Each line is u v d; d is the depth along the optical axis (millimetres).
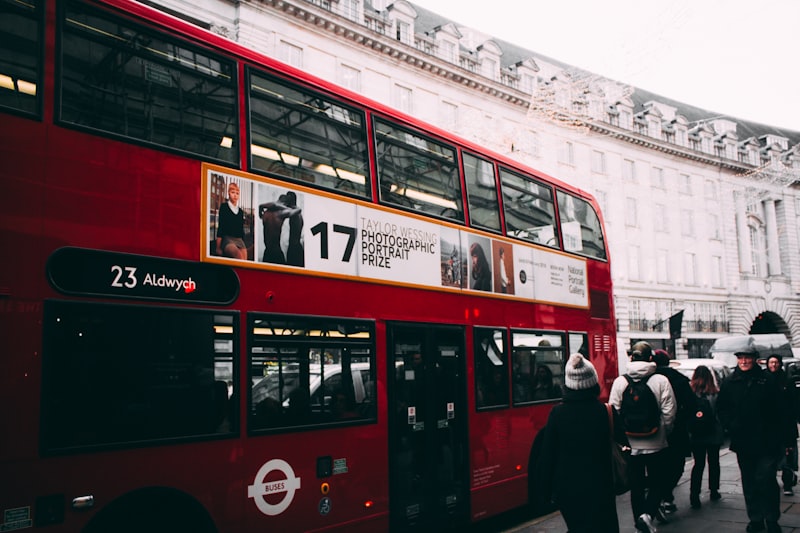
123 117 4609
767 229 58969
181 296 4727
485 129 37656
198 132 5059
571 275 10047
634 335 45188
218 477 4797
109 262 4348
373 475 6145
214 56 5324
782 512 7969
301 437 5469
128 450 4285
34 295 3957
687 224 51156
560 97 41781
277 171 5625
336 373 5906
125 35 4738
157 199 4688
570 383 4969
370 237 6473
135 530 4355
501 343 8273
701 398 8547
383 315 6500
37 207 4051
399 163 7059
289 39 28312
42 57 4242
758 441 6836
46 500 3875
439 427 7090
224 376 4926
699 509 8297
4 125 3986
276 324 5387
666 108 54688
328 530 5613
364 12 32438
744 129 64500
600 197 44844
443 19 41375
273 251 5449
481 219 8258
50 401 3951
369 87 32062
